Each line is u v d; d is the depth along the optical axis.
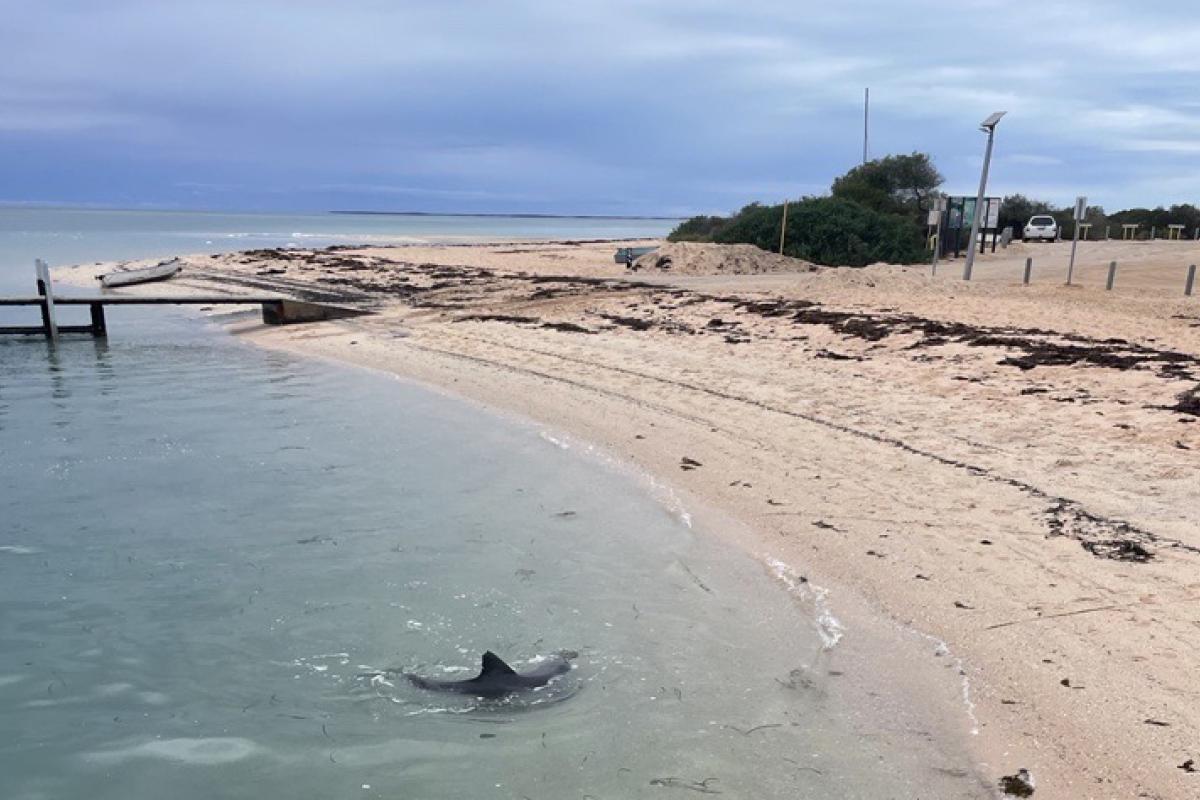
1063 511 7.48
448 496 8.95
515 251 47.78
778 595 6.47
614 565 7.15
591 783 4.34
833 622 6.00
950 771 4.32
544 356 16.42
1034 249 45.34
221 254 44.47
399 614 6.31
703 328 17.94
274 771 4.54
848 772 4.34
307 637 5.99
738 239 39.56
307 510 8.55
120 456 10.45
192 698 5.27
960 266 34.12
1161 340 15.13
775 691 5.16
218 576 7.01
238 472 9.81
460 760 4.59
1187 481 8.05
